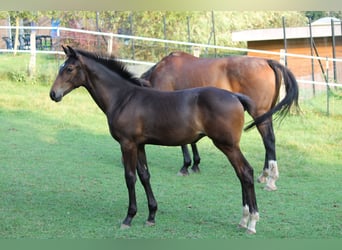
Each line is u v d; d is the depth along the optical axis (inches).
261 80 335.6
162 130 248.4
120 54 702.5
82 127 480.4
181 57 362.0
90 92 268.4
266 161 347.3
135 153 255.6
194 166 374.6
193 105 244.7
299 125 511.2
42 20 842.2
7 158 384.2
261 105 337.4
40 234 249.1
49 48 765.9
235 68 342.0
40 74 592.7
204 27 828.0
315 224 271.4
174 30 793.6
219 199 311.9
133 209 258.8
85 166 375.9
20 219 268.5
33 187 323.9
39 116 499.2
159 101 250.4
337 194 329.7
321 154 436.8
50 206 291.0
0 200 297.4
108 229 257.6
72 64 265.0
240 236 250.7
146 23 762.8
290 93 262.8
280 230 261.1
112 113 258.1
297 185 350.6
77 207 291.0
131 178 255.4
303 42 701.3
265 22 887.1
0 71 595.5
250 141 462.9
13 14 714.8
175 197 313.9
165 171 376.2
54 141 437.1
